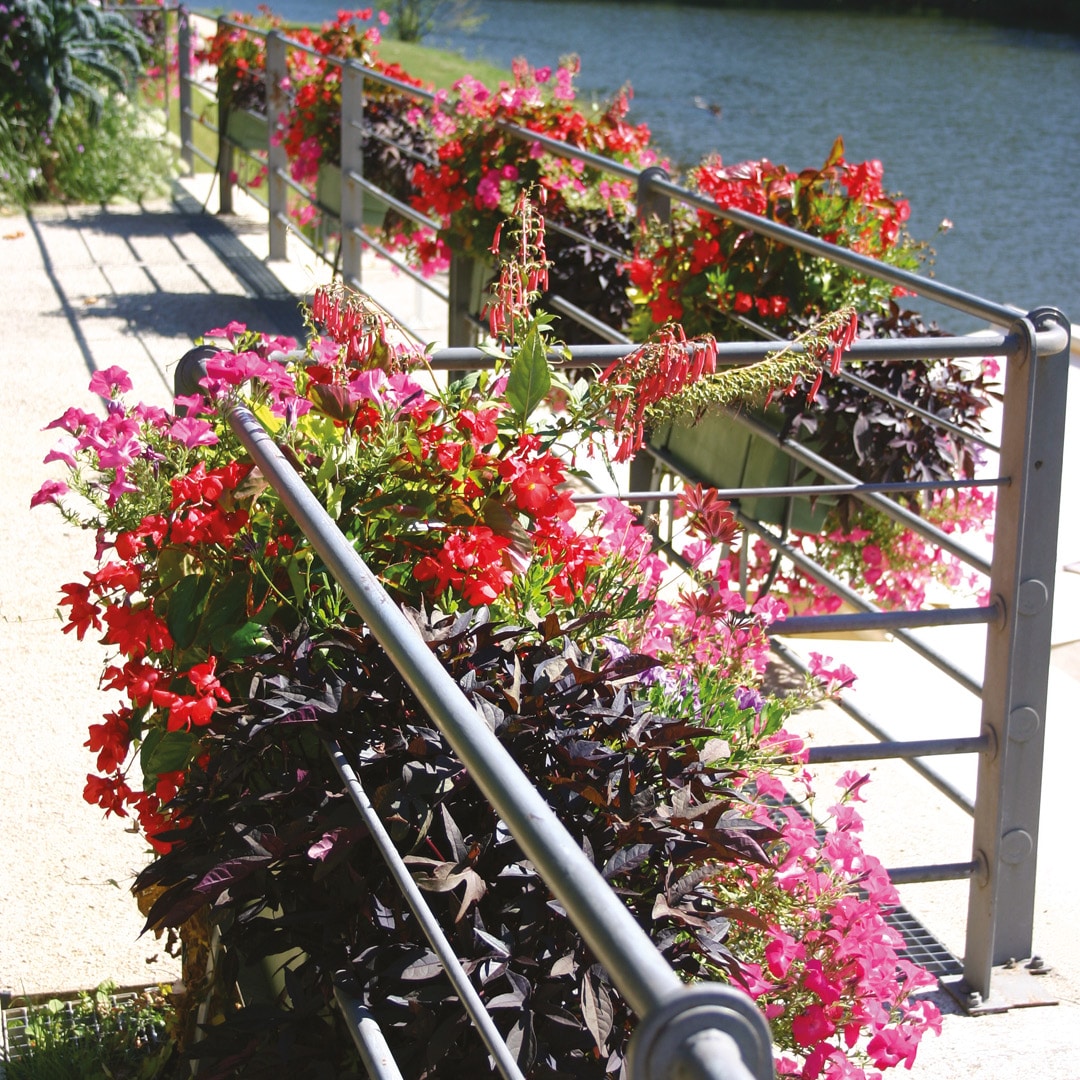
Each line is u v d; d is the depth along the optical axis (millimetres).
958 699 3627
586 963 1283
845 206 3709
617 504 2025
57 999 2205
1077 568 4473
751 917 1469
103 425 1822
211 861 1399
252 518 1771
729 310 3695
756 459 3385
